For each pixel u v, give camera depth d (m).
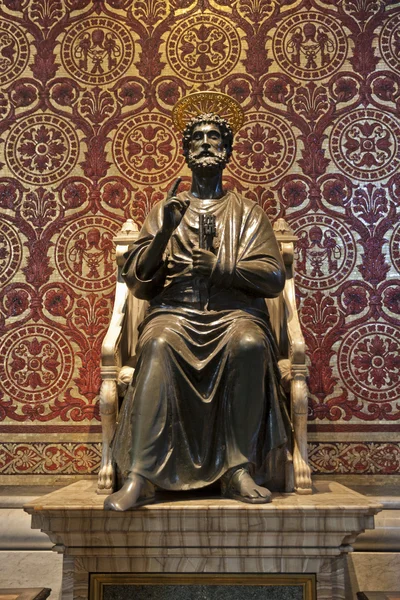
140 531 1.99
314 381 3.04
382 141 3.29
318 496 2.20
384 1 3.40
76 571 2.05
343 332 3.09
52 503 2.04
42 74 3.37
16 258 3.18
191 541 2.01
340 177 3.25
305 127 3.30
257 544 2.00
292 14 3.42
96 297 3.14
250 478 2.10
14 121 3.32
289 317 2.56
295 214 3.21
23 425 3.01
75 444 2.98
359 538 2.63
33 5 3.43
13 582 2.62
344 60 3.38
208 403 2.18
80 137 3.30
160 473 2.07
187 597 2.04
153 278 2.45
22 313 3.12
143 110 3.33
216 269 2.34
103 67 3.38
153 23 3.42
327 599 2.00
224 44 3.40
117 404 2.35
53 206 3.23
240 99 3.34
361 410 3.01
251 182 3.25
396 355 3.07
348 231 3.19
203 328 2.30
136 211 3.23
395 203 3.22
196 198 2.70
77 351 3.09
